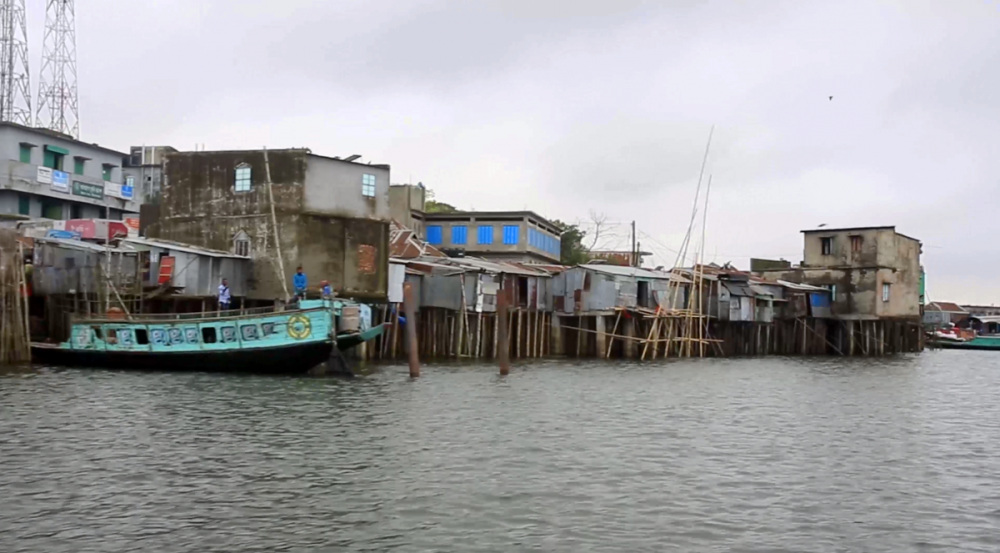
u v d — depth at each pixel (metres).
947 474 20.41
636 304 59.75
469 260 58.91
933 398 36.88
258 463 19.84
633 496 17.55
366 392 32.12
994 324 107.12
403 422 25.59
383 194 49.12
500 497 17.20
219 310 39.25
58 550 13.84
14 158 57.28
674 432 25.38
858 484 19.16
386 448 21.70
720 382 41.44
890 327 79.81
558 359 54.69
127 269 41.94
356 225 47.53
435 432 24.11
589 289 58.25
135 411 26.44
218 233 46.12
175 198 47.00
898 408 32.72
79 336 38.69
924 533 15.54
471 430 24.58
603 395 34.06
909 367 57.88
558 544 14.43
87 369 37.94
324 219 46.09
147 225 51.84
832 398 35.72
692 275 63.56
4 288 38.44
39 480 17.95
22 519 15.38
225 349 36.66
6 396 28.83
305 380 35.22
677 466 20.48
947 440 25.28
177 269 41.78
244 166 45.91
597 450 22.16
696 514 16.38
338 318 37.06
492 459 20.67
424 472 19.20
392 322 48.56
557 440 23.39
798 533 15.38
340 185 47.06
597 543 14.53
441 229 72.06
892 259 76.94
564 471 19.59
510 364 48.66
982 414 31.58
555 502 16.94
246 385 33.16
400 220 68.31
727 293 67.38
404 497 17.09
